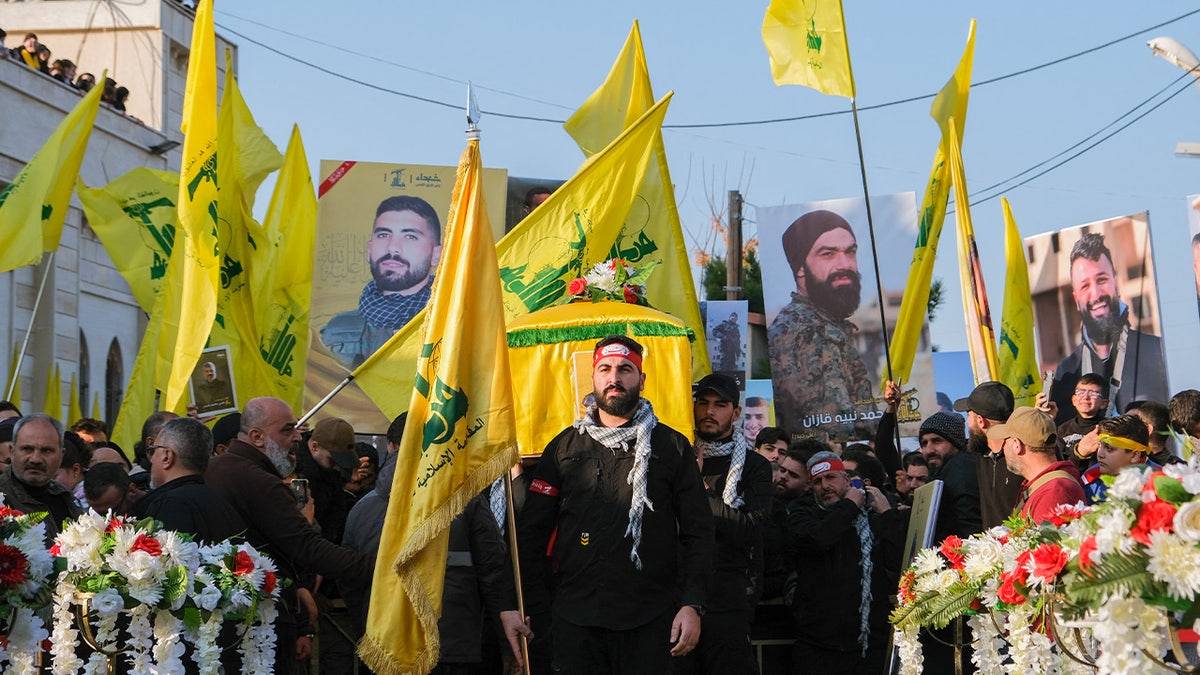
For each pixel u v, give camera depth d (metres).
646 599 6.49
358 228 12.22
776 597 8.80
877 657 8.55
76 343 26.55
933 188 10.98
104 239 13.04
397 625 6.55
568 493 6.63
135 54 30.66
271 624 6.69
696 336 10.38
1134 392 12.67
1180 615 4.70
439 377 6.68
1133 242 12.79
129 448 10.84
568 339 8.05
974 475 8.27
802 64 10.44
